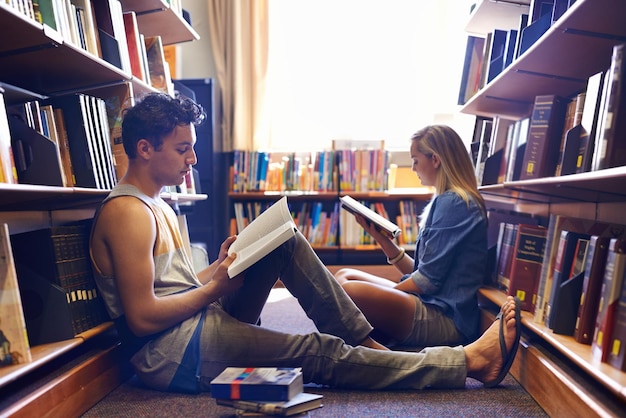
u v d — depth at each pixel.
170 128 1.43
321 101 4.07
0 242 1.16
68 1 1.60
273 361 1.42
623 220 1.68
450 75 3.98
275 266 1.50
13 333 1.14
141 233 1.34
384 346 1.72
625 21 1.35
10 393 1.13
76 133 1.62
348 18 4.04
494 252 2.25
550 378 1.28
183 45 4.25
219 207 4.07
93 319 1.48
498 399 1.39
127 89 1.90
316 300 1.52
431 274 1.82
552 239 1.55
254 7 4.00
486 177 2.37
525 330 1.69
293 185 3.79
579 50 1.61
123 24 1.98
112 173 1.77
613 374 1.06
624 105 1.24
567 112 1.79
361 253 3.97
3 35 1.31
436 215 1.87
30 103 1.50
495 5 2.35
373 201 3.94
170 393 1.44
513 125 2.17
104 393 1.42
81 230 1.50
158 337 1.42
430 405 1.33
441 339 1.79
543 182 1.50
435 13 3.97
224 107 4.08
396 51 4.03
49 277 1.36
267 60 4.01
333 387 1.47
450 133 1.96
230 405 1.21
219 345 1.40
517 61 1.80
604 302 1.18
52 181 1.44
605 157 1.25
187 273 1.53
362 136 4.09
